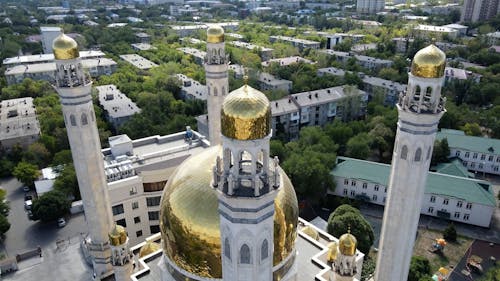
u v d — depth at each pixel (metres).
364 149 108.44
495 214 91.44
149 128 121.56
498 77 165.75
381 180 92.50
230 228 28.75
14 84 170.88
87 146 54.44
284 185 40.84
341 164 99.38
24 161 108.25
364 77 165.50
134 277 46.66
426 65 39.16
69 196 96.19
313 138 109.19
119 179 77.44
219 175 29.19
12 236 86.06
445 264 76.19
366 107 144.88
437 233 85.25
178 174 42.16
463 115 130.38
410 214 44.53
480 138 112.69
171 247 40.25
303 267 49.88
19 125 123.81
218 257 38.12
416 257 68.12
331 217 78.06
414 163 42.38
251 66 177.00
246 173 29.48
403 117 41.69
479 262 75.62
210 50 62.34
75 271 75.56
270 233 29.64
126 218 77.75
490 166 108.12
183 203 38.75
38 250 80.12
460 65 190.75
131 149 87.62
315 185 91.69
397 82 161.75
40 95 159.62
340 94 143.12
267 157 28.61
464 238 83.50
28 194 102.25
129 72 183.12
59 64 50.69
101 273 61.47
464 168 103.94
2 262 75.25
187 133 97.31
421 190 43.81
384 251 47.44
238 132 26.88
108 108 137.75
